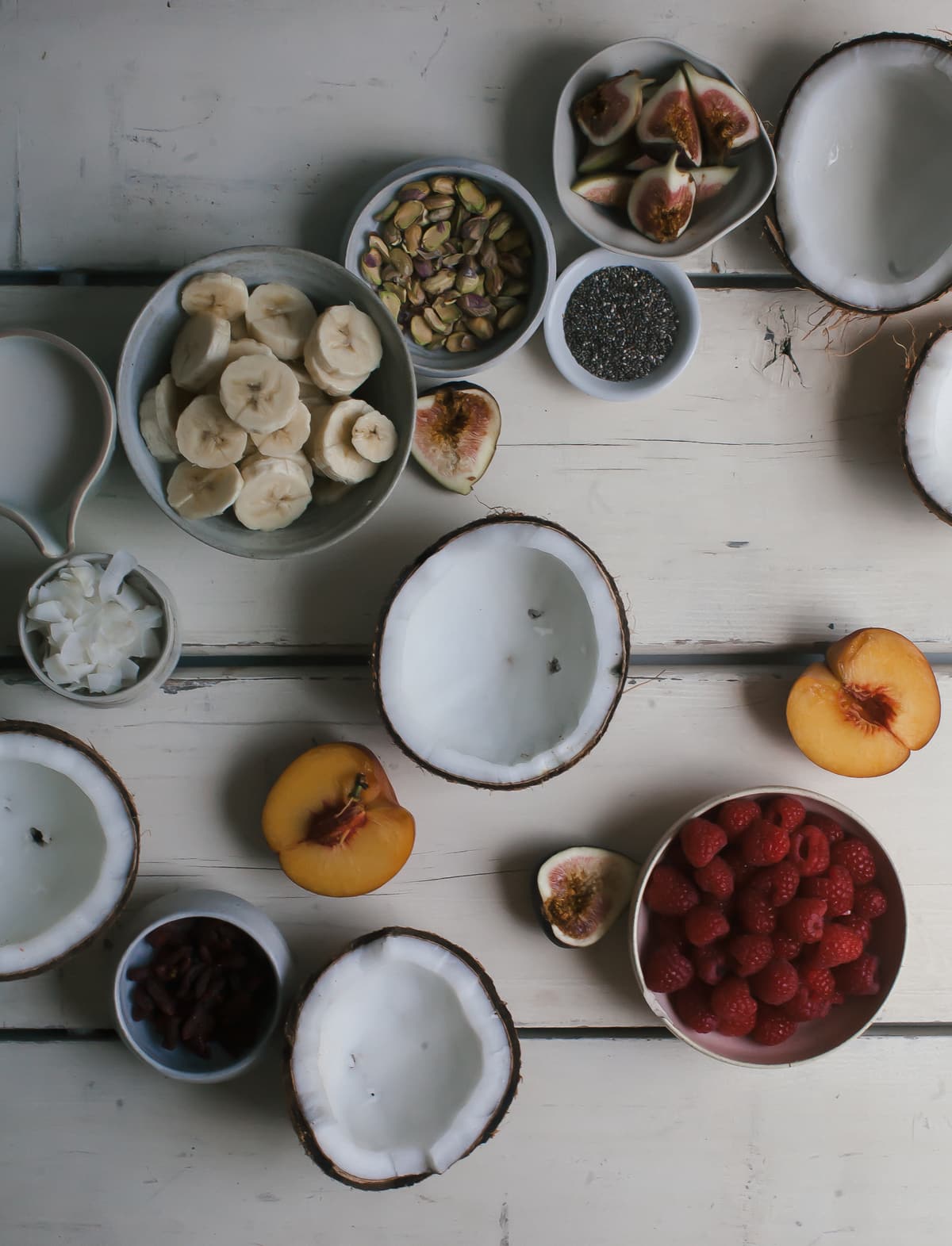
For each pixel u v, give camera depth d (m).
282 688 0.96
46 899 0.88
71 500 0.81
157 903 0.91
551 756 0.86
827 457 1.00
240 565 0.95
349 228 0.89
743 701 1.00
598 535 0.98
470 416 0.91
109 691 0.87
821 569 1.00
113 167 0.93
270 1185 0.97
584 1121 0.99
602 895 0.95
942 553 1.01
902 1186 1.02
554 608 0.94
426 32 0.94
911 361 0.99
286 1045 0.83
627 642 0.86
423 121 0.94
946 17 0.97
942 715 1.01
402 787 0.97
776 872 0.89
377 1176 0.84
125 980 0.85
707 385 0.98
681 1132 1.00
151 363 0.85
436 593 0.93
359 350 0.83
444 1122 0.87
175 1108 0.96
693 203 0.88
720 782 0.99
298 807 0.89
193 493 0.83
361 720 0.96
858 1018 0.92
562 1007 0.98
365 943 0.84
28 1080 0.96
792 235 0.91
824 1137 1.01
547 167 0.95
